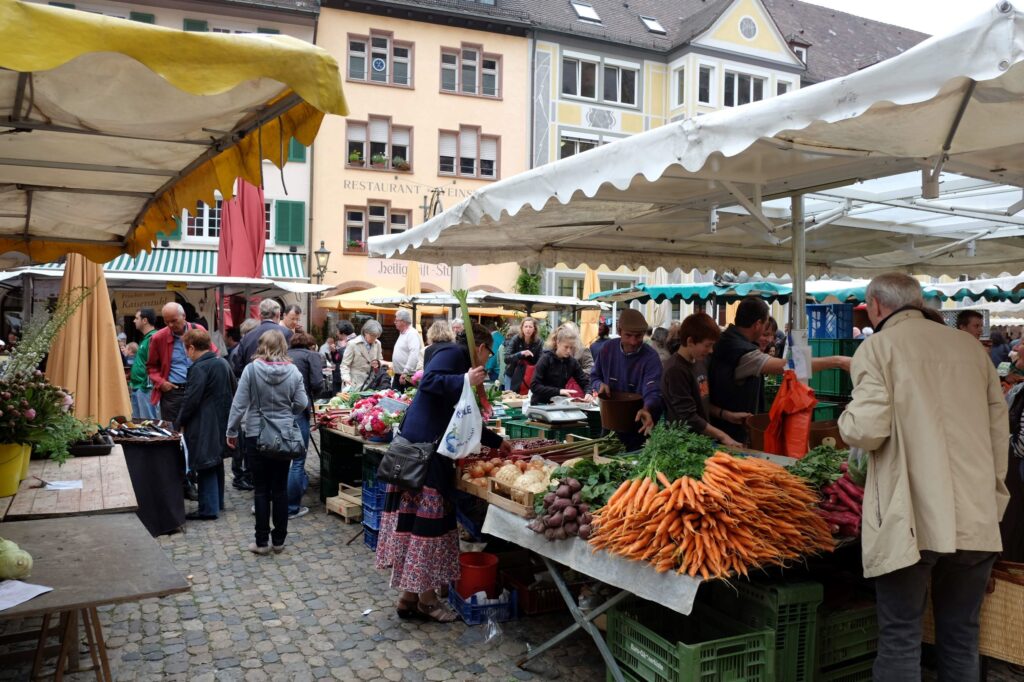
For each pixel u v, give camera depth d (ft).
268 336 19.80
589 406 22.88
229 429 19.71
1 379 14.20
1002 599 11.28
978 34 6.79
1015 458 13.82
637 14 101.04
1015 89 7.92
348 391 29.91
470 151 88.84
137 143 11.25
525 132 90.38
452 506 15.30
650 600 11.77
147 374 27.89
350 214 84.58
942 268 27.25
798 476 12.56
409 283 66.95
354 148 84.84
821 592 11.20
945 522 9.39
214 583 17.72
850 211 18.44
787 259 25.46
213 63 7.70
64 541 10.57
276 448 19.22
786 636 11.07
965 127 8.87
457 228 17.28
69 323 19.69
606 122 93.91
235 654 13.92
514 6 93.35
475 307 74.02
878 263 27.14
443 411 15.17
